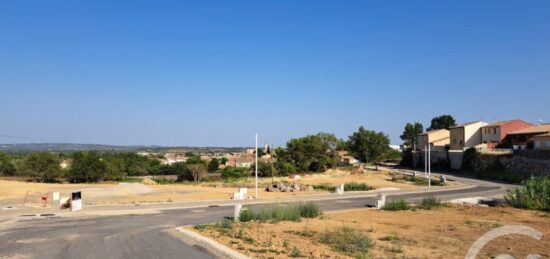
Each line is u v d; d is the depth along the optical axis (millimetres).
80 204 31812
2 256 13469
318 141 94688
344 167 99500
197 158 111438
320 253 13883
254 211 26391
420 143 119625
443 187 56688
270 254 13484
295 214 24359
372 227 21281
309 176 79062
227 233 18047
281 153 97312
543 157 62812
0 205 35750
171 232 18719
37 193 47188
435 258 14023
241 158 139500
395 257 13922
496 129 87812
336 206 34281
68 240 16641
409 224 22625
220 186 61125
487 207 31969
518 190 33875
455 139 98812
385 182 66750
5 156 87812
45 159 74312
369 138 104438
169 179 82125
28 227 21219
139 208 32781
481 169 77250
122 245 15352
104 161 76438
